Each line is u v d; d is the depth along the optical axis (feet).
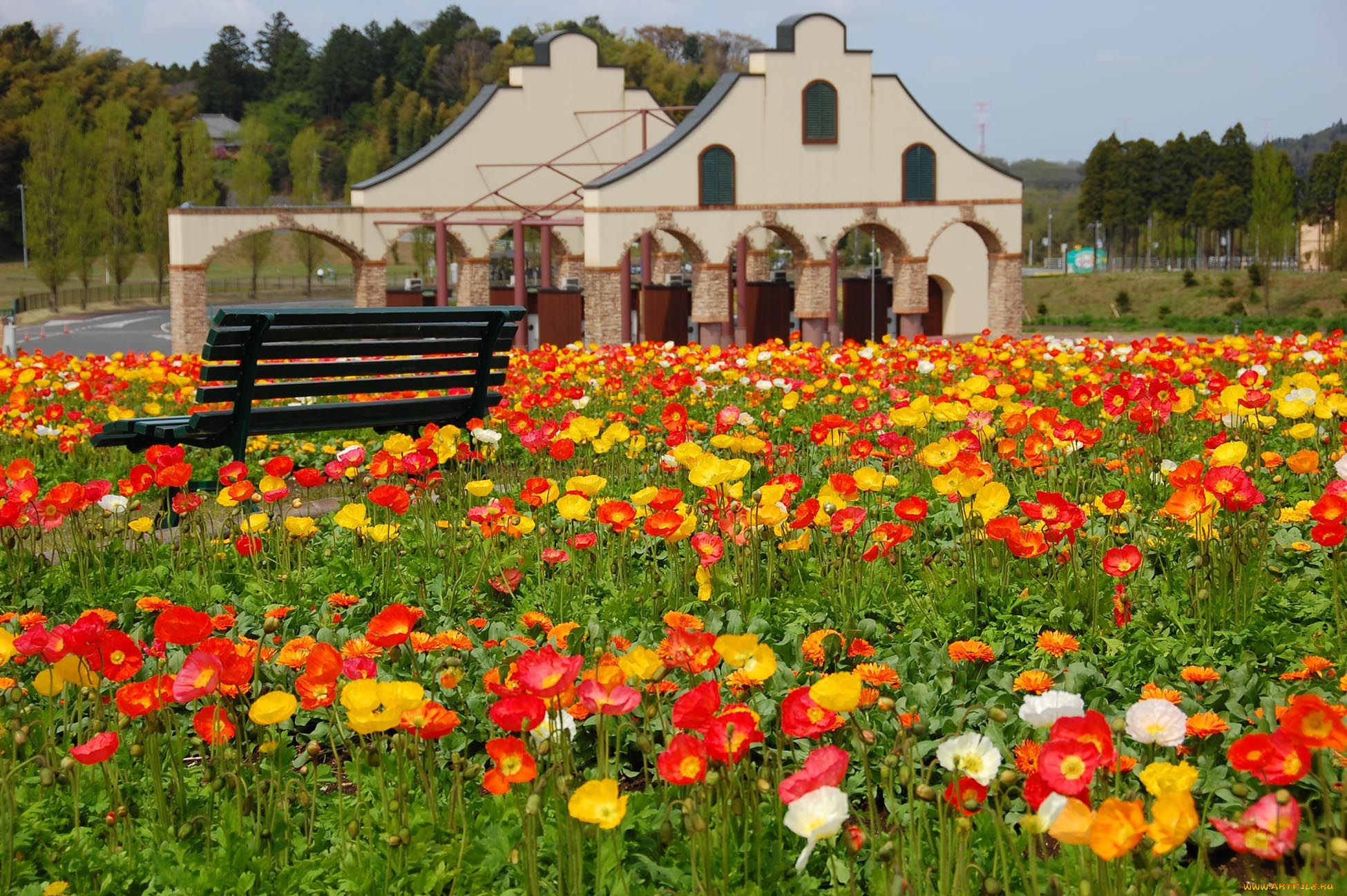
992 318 142.20
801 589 17.61
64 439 27.91
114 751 10.70
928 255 137.69
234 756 11.95
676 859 10.87
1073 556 16.76
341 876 10.80
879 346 51.13
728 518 17.34
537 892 10.09
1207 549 16.39
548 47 139.85
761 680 11.03
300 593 18.33
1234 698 13.29
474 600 17.83
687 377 35.24
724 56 491.31
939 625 16.06
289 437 31.99
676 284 130.31
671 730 12.34
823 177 132.05
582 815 9.19
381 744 11.93
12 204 330.75
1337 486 16.51
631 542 19.90
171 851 11.15
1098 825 8.00
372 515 22.25
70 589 18.93
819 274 133.08
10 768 12.02
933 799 9.68
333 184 415.44
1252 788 11.61
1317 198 318.45
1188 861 11.44
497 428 30.60
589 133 143.13
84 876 10.96
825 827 8.75
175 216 122.11
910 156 135.33
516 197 140.15
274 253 361.30
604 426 32.19
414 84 442.09
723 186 127.65
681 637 11.47
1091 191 354.13
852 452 21.89
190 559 20.01
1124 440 25.25
